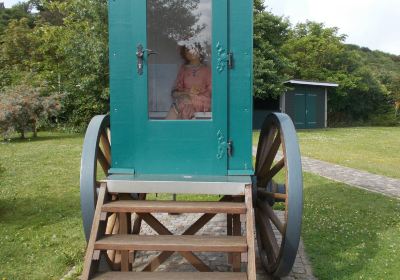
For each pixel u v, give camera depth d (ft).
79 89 66.08
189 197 24.08
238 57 12.00
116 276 10.30
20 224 20.08
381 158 42.42
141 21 12.00
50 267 14.94
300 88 85.97
